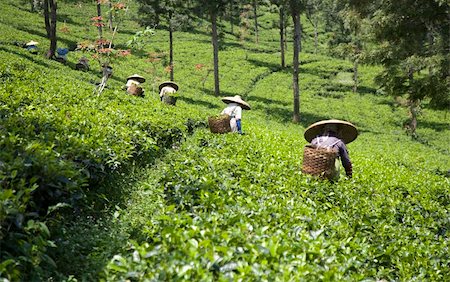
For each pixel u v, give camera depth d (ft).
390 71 61.21
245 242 14.71
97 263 15.14
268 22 328.49
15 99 32.07
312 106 123.34
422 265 19.07
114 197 23.08
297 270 13.11
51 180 16.02
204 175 22.56
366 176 35.22
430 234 22.57
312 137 30.89
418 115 119.14
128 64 125.90
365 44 68.80
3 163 15.03
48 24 118.42
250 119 91.45
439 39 55.98
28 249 13.15
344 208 24.20
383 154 71.87
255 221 17.19
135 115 37.76
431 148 92.27
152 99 59.72
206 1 113.91
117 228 18.85
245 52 182.80
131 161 29.14
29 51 94.38
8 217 13.20
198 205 18.98
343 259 15.85
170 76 116.16
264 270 12.82
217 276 12.64
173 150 36.81
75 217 19.30
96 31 169.48
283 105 120.37
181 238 14.08
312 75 159.53
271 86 140.26
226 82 135.85
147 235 16.79
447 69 53.01
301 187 25.35
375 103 134.10
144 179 27.66
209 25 229.86
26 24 148.56
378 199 27.63
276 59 177.17
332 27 249.96
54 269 14.73
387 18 57.72
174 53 161.99
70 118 30.66
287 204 20.95
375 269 17.74
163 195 20.22
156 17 112.78
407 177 40.04
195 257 12.84
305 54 196.54
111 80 88.94
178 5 112.57
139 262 13.08
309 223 18.63
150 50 156.76
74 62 102.06
